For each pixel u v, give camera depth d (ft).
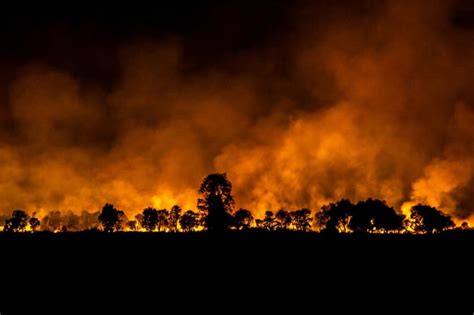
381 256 196.85
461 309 117.08
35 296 133.39
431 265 173.78
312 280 152.87
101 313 116.26
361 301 125.39
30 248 229.45
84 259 195.72
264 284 148.15
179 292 138.00
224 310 118.73
